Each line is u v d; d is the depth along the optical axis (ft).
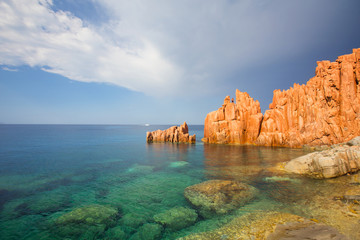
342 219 40.70
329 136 147.74
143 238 39.68
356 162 73.00
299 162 84.53
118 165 112.68
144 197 62.39
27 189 70.23
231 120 220.02
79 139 298.35
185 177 86.22
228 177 83.30
